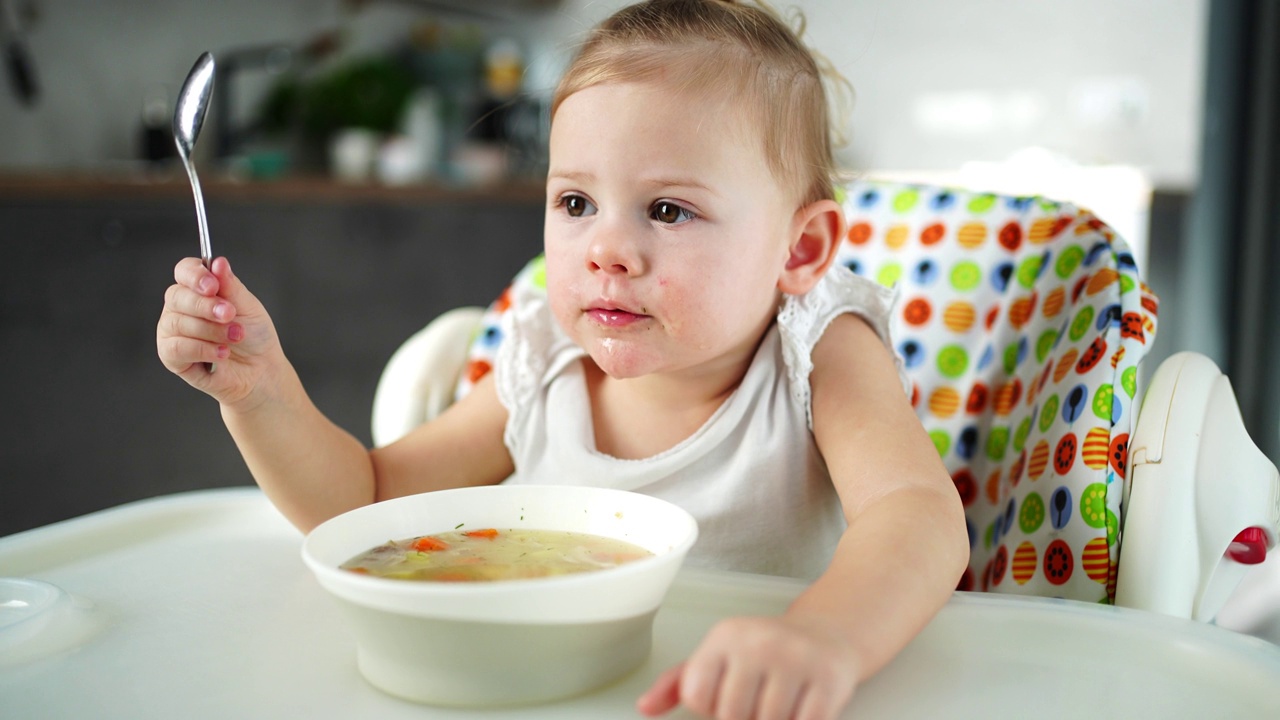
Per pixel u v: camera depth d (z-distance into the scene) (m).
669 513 0.57
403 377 1.03
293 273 2.46
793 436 0.81
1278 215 2.46
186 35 3.16
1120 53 3.56
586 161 0.72
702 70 0.73
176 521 0.78
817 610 0.49
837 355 0.81
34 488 2.25
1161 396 0.76
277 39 3.40
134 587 0.65
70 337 2.25
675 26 0.77
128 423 2.32
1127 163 3.57
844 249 1.05
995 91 3.71
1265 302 2.49
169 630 0.58
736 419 0.81
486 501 0.63
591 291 0.72
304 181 2.45
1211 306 2.57
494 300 2.77
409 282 2.63
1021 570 0.80
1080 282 0.88
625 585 0.47
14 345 2.20
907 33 3.78
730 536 0.82
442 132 3.40
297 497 0.76
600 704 0.49
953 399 0.96
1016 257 0.97
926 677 0.52
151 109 2.95
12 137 2.76
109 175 2.30
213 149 3.12
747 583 0.64
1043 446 0.82
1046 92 3.65
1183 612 0.70
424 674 0.48
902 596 0.52
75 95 2.91
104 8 2.97
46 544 0.71
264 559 0.71
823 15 3.86
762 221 0.75
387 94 3.31
